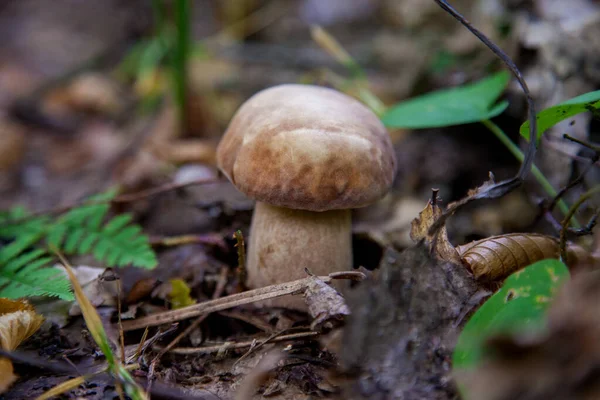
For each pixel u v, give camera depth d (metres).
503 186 0.26
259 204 0.30
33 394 0.26
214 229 0.35
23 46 0.73
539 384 0.23
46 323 0.28
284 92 0.29
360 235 0.33
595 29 0.33
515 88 0.35
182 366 0.28
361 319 0.25
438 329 0.25
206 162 0.43
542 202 0.30
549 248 0.28
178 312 0.29
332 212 0.29
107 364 0.27
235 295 0.28
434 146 0.40
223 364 0.28
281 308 0.29
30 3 0.85
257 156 0.28
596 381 0.22
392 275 0.26
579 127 0.32
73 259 0.33
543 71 0.35
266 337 0.28
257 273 0.30
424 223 0.27
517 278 0.25
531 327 0.24
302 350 0.27
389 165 0.29
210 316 0.29
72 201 0.40
